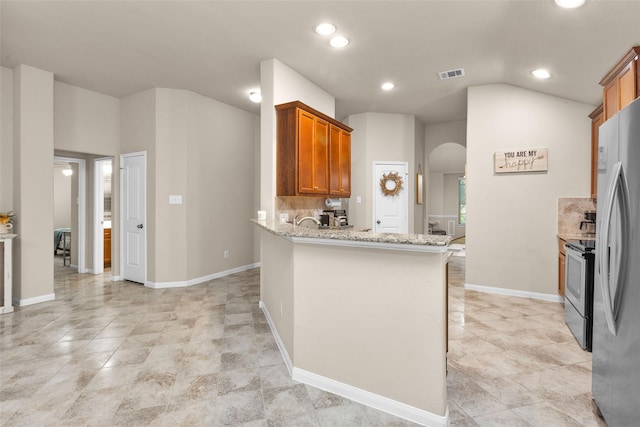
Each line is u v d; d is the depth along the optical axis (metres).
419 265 1.80
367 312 1.96
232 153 5.59
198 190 5.00
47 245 4.07
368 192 5.89
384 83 4.42
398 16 2.85
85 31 3.16
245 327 3.23
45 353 2.66
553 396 2.09
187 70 4.06
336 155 4.43
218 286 4.82
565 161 4.14
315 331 2.17
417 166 6.31
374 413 1.90
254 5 2.73
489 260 4.51
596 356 1.89
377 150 5.92
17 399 2.04
